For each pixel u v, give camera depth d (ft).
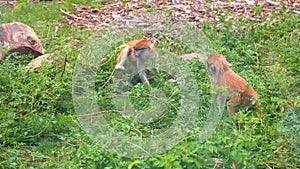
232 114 27.20
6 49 34.45
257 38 39.09
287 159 24.18
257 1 48.52
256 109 27.96
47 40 40.55
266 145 24.89
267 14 45.62
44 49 38.60
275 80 30.22
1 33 36.27
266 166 24.22
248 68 34.01
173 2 48.98
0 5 50.44
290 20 41.09
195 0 49.26
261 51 36.91
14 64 33.42
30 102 29.40
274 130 25.52
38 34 42.60
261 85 30.19
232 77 28.66
